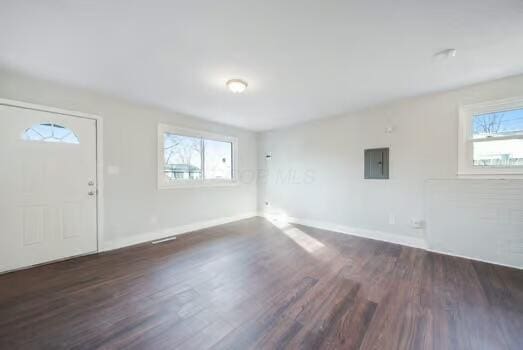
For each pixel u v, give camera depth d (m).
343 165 3.95
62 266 2.56
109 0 1.36
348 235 3.80
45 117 2.62
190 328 1.55
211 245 3.30
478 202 2.69
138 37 1.76
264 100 3.22
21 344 1.40
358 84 2.69
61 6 1.40
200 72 2.36
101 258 2.81
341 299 1.90
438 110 2.96
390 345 1.40
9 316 1.67
